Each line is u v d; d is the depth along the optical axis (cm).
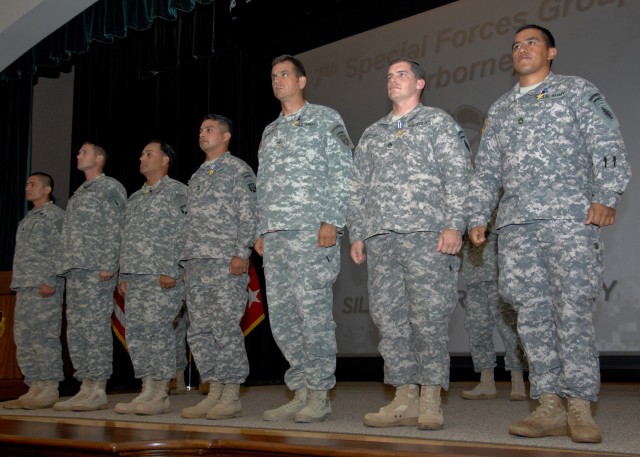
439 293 289
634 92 498
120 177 712
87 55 741
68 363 551
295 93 346
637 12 499
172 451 249
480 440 246
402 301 302
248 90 651
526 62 275
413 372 300
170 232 399
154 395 386
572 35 525
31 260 461
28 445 274
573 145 264
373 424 292
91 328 416
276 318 332
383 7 615
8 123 775
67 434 281
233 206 366
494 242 429
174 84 695
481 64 568
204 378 362
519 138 271
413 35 601
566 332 255
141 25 632
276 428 291
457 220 286
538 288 268
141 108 709
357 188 319
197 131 673
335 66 636
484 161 285
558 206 260
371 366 597
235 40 612
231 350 355
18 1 665
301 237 325
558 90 270
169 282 391
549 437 254
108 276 418
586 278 256
